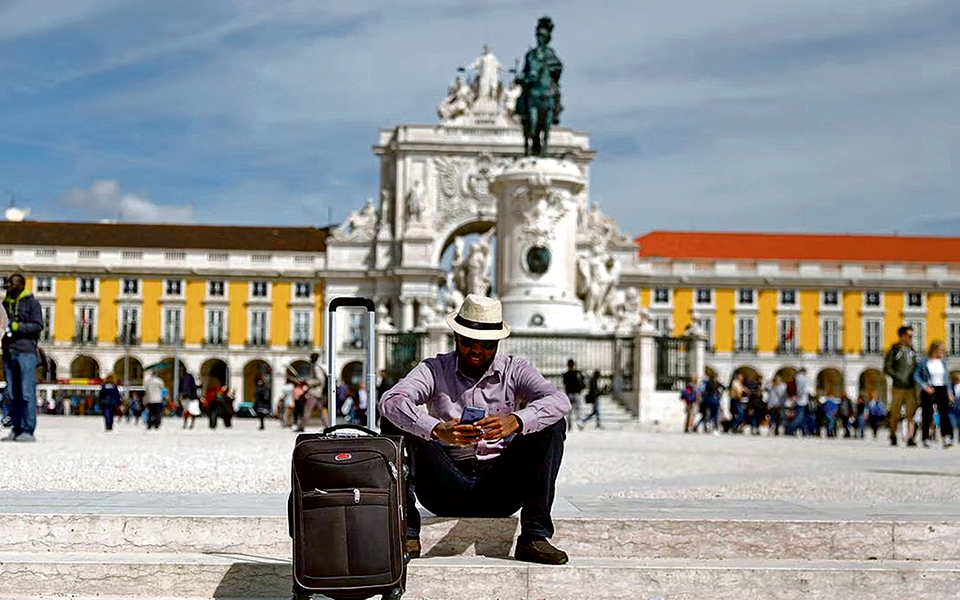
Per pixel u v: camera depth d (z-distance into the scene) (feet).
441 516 12.58
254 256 145.69
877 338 147.23
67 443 31.78
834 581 11.76
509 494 12.39
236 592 11.62
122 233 147.84
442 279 139.85
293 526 10.37
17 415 30.42
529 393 12.55
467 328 12.37
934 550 12.77
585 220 135.23
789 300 147.23
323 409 53.98
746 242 151.12
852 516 13.51
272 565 11.64
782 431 68.13
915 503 16.35
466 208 139.23
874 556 12.74
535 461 12.05
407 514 12.05
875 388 147.95
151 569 11.62
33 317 30.14
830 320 147.33
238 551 12.61
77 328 144.15
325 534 10.21
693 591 11.69
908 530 12.77
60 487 17.72
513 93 142.72
